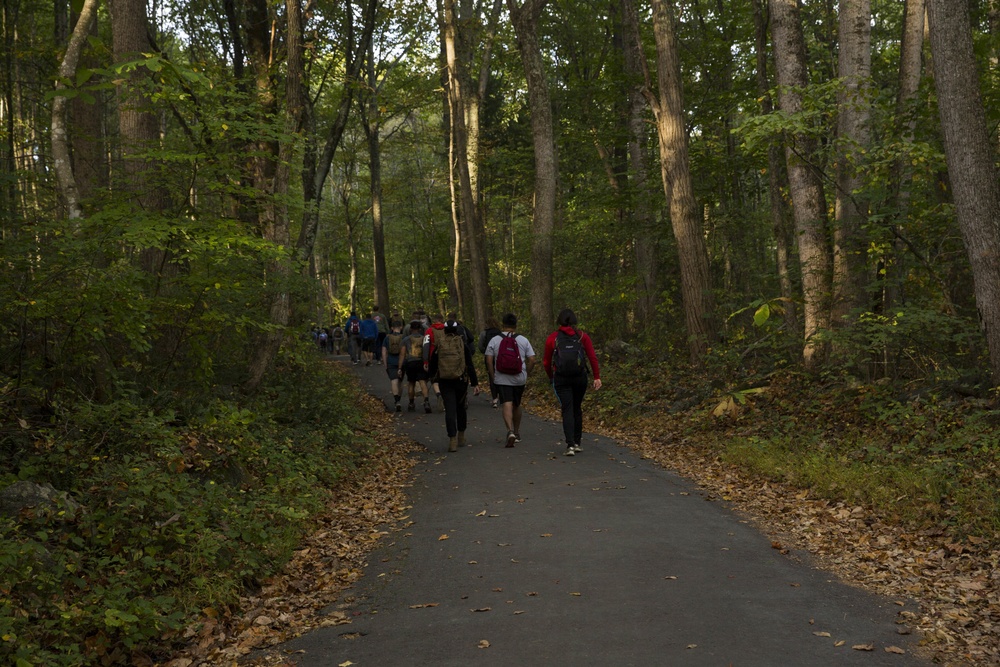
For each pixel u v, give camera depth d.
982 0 17.41
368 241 49.16
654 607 4.83
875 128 11.79
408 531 7.04
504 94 36.03
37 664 3.84
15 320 6.86
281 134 9.92
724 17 22.52
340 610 5.15
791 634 4.38
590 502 7.75
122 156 10.12
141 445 6.93
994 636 4.33
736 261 20.70
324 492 8.21
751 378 12.99
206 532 5.73
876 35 24.66
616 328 23.69
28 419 6.77
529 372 11.41
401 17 20.78
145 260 10.20
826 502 7.45
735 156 20.38
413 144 36.00
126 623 4.43
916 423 8.88
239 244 9.19
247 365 12.20
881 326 10.52
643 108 23.19
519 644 4.33
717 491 8.30
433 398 17.73
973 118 8.56
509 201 34.38
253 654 4.48
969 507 6.47
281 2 14.39
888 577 5.39
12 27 17.62
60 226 7.96
